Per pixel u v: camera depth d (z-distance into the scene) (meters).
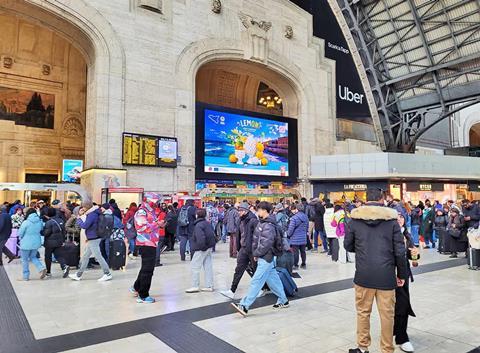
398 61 30.12
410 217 13.68
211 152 21.48
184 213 10.74
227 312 5.59
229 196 20.84
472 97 27.58
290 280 6.52
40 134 23.06
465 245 10.94
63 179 23.42
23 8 15.67
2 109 22.00
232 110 22.69
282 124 25.12
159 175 18.03
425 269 9.12
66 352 4.11
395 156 23.08
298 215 9.23
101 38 16.69
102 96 16.55
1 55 21.84
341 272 8.73
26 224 7.93
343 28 29.19
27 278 7.97
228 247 13.70
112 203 10.92
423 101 30.06
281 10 24.75
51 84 23.47
